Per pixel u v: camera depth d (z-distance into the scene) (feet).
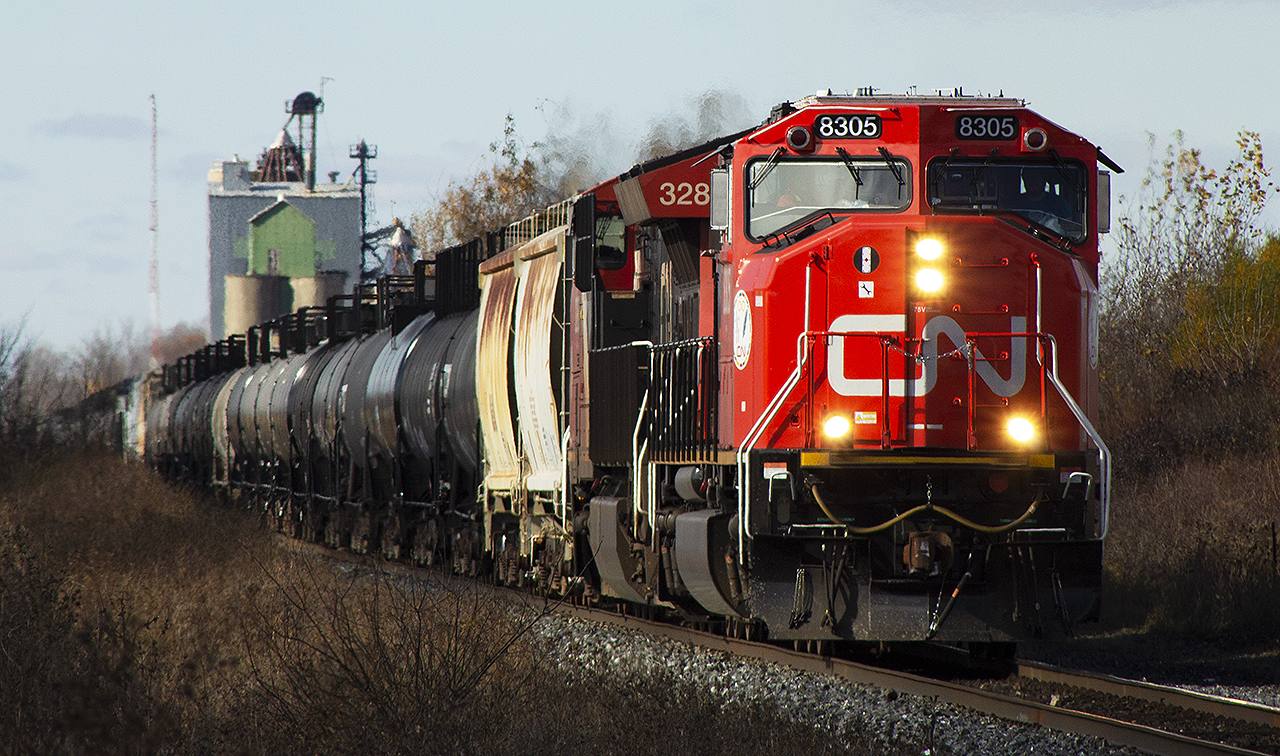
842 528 139.95
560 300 223.10
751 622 164.86
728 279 156.04
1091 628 142.10
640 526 185.78
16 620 128.16
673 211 169.99
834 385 141.90
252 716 103.81
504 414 246.06
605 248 201.36
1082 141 147.23
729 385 154.30
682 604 179.63
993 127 146.10
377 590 133.28
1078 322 143.43
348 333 409.08
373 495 336.70
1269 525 215.31
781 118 156.35
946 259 141.69
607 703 112.27
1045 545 139.85
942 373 141.08
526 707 109.60
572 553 211.82
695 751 98.84
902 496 140.97
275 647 121.39
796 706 119.75
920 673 146.30
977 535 139.54
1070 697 127.13
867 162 146.41
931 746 105.19
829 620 140.05
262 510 429.38
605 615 199.00
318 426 382.22
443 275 318.24
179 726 100.17
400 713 101.24
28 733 98.17
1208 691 136.15
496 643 125.39
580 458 211.00
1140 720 115.96
